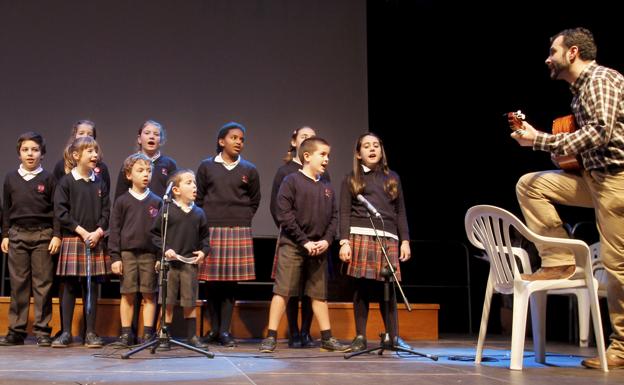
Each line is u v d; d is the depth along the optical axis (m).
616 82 2.81
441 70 6.09
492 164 5.86
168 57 5.77
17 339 3.79
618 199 2.78
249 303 4.59
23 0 5.63
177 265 3.59
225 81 5.84
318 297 3.62
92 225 3.80
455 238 6.17
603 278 4.23
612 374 2.58
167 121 5.73
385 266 3.23
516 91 5.52
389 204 3.66
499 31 5.61
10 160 5.51
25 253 3.82
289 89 5.93
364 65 6.05
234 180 4.06
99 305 4.45
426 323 4.66
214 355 3.17
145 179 3.78
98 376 2.41
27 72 5.59
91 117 5.63
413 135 6.21
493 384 2.27
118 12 5.74
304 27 6.00
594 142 2.73
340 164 5.94
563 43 2.91
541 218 2.96
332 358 3.14
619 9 4.39
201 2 5.86
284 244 3.62
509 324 5.42
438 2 6.01
